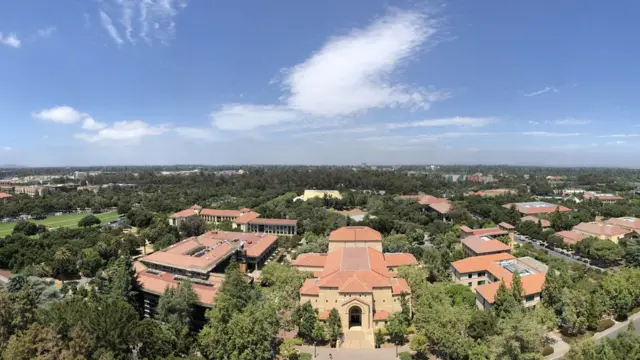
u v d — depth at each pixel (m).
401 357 75.44
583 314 84.62
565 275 95.12
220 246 131.25
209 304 87.69
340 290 85.06
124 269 97.31
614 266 134.88
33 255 132.50
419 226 182.62
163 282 98.50
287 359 75.06
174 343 75.94
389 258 114.06
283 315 88.00
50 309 75.12
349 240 121.31
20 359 58.25
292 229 181.62
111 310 70.88
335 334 81.38
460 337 69.88
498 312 84.00
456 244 158.25
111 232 170.25
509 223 195.25
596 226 161.00
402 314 84.62
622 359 64.56
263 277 111.88
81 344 61.31
